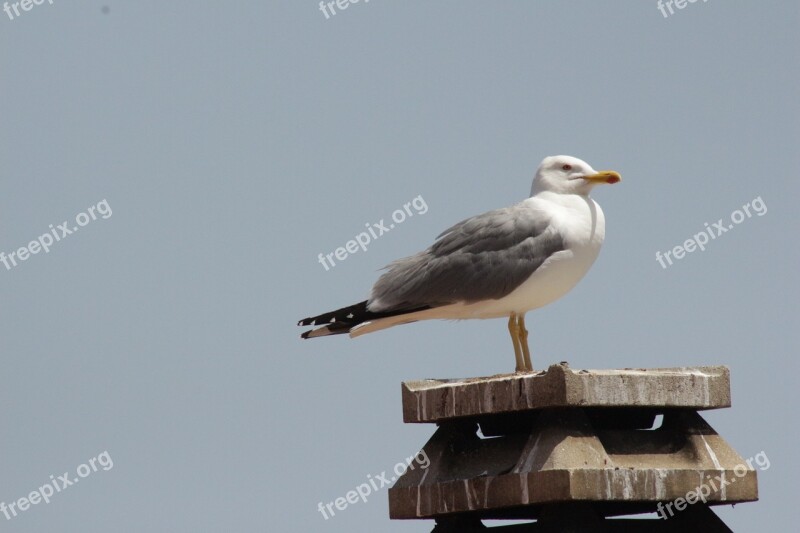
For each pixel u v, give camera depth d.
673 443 13.79
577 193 17.91
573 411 13.13
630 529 13.95
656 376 13.22
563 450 12.77
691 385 13.40
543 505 13.39
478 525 14.52
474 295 17.56
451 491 13.52
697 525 13.79
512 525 14.10
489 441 14.23
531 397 13.06
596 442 12.99
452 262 17.67
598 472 12.62
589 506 13.15
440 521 14.61
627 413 14.02
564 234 17.44
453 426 14.33
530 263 17.39
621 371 13.31
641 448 13.64
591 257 17.66
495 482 13.09
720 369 13.80
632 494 12.72
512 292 17.48
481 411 13.48
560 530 13.04
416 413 14.13
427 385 14.43
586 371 13.13
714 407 13.55
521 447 13.87
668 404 13.24
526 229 17.52
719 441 13.68
